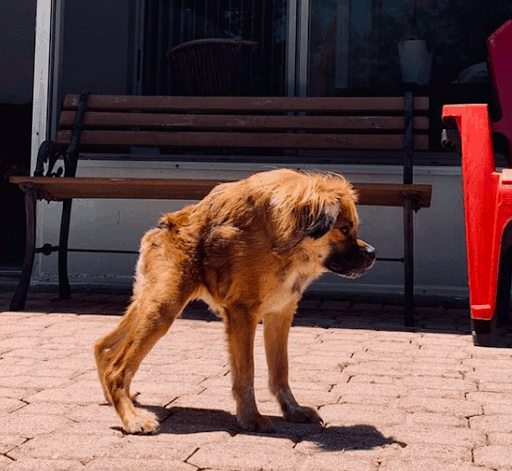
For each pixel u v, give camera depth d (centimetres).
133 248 393
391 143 355
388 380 244
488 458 189
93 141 371
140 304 211
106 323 311
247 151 407
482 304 287
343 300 376
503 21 398
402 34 403
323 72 405
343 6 404
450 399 229
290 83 403
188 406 221
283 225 204
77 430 204
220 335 295
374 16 404
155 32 436
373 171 381
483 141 292
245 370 208
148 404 221
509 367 259
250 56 414
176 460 183
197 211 212
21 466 177
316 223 203
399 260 323
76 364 252
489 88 394
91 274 396
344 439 202
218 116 371
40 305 348
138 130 393
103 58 457
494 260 286
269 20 417
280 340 216
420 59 400
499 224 286
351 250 208
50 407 217
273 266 206
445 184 378
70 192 340
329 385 239
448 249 378
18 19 634
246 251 206
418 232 379
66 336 288
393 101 360
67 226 363
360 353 273
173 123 372
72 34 461
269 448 194
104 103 377
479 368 258
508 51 336
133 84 442
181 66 409
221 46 402
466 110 295
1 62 638
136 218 393
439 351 279
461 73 399
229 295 208
